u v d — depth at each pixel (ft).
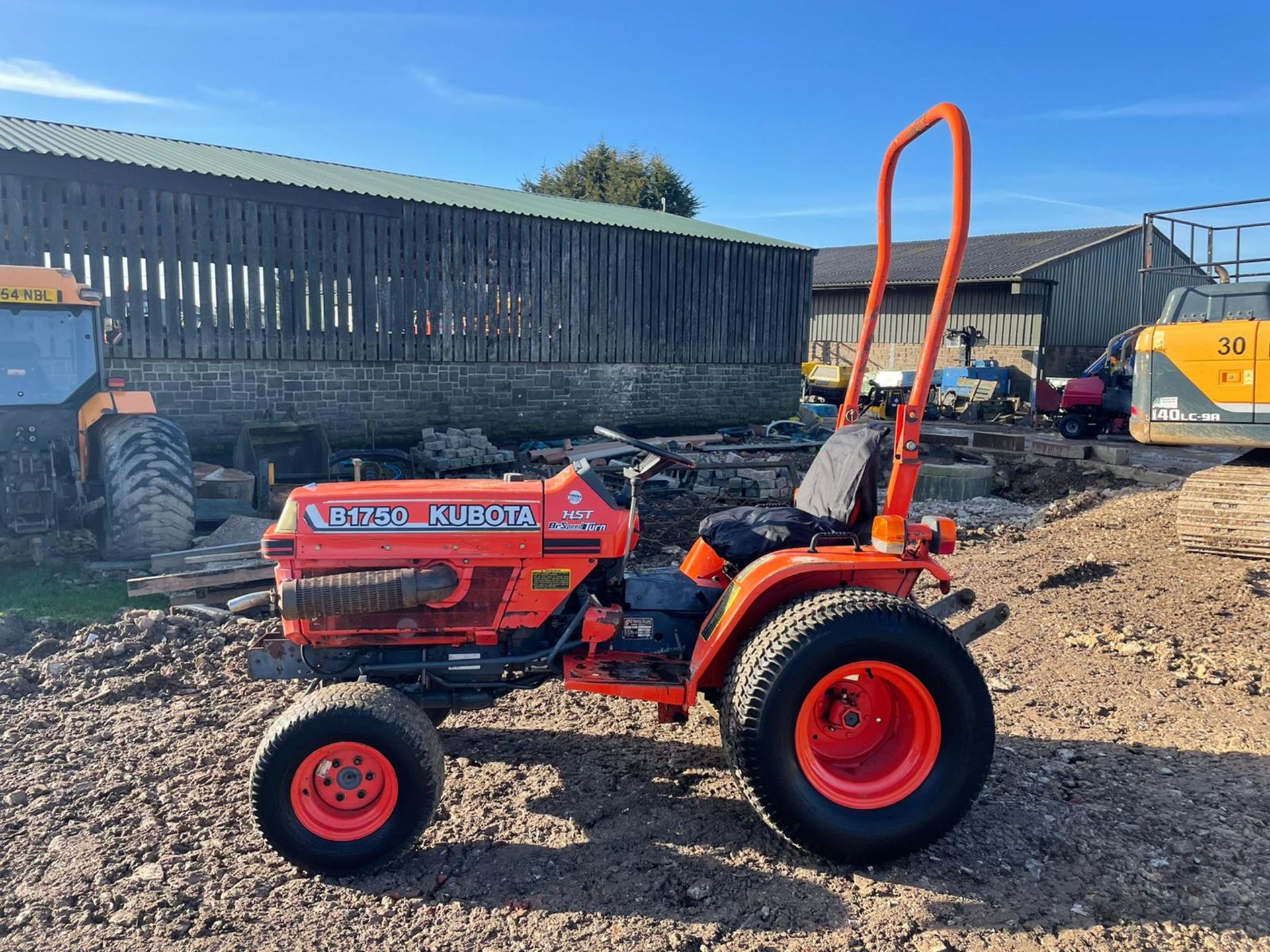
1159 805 11.66
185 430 39.42
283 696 15.66
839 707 10.85
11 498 22.88
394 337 45.16
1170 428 23.95
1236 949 9.00
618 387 54.85
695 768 13.04
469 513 11.34
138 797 12.23
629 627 11.95
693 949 9.12
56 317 24.16
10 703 15.38
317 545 11.22
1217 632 18.45
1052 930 9.34
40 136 40.06
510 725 14.61
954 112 10.07
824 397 76.43
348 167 55.31
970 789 10.40
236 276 39.99
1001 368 81.00
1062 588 22.16
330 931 9.44
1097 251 91.09
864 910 9.70
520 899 9.94
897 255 108.88
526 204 54.24
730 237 60.54
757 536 12.17
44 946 9.20
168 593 20.65
